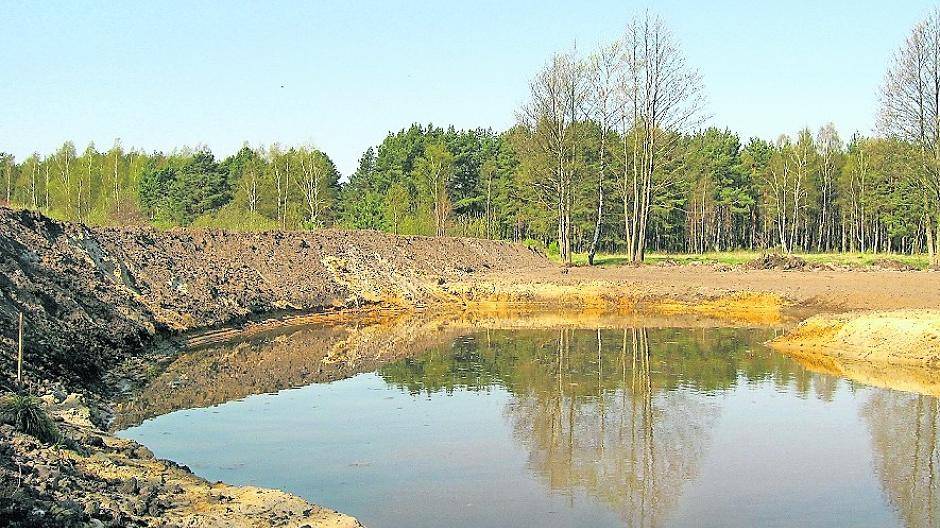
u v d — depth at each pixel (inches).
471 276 1700.3
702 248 3331.7
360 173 3878.0
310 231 1734.7
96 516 357.1
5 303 737.6
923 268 1776.6
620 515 449.7
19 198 2918.3
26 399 484.7
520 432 621.0
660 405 712.4
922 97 1883.6
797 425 645.9
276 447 569.9
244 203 2807.6
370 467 528.1
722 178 3262.8
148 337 987.3
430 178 2974.9
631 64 2004.2
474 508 456.4
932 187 1900.8
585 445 587.5
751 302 1401.3
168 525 371.2
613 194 2485.2
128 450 494.0
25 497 348.2
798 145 3139.8
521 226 3144.7
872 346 939.3
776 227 3437.5
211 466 521.0
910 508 464.8
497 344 1064.2
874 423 651.5
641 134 2053.4
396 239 1817.2
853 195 3021.7
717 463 548.7
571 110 2018.9
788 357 946.7
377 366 898.7
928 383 792.9
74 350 771.4
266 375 836.6
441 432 618.5
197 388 763.4
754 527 435.8
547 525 433.4
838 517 450.9
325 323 1280.8
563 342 1076.5
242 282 1354.6
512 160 3075.8
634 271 1752.0
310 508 420.2
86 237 1128.8
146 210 2731.3
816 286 1425.9
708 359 936.9
